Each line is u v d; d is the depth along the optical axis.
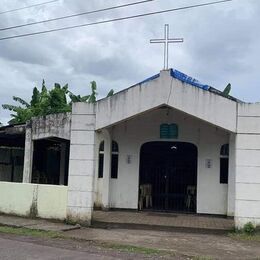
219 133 17.97
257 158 14.17
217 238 13.75
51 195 15.73
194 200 18.44
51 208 15.66
